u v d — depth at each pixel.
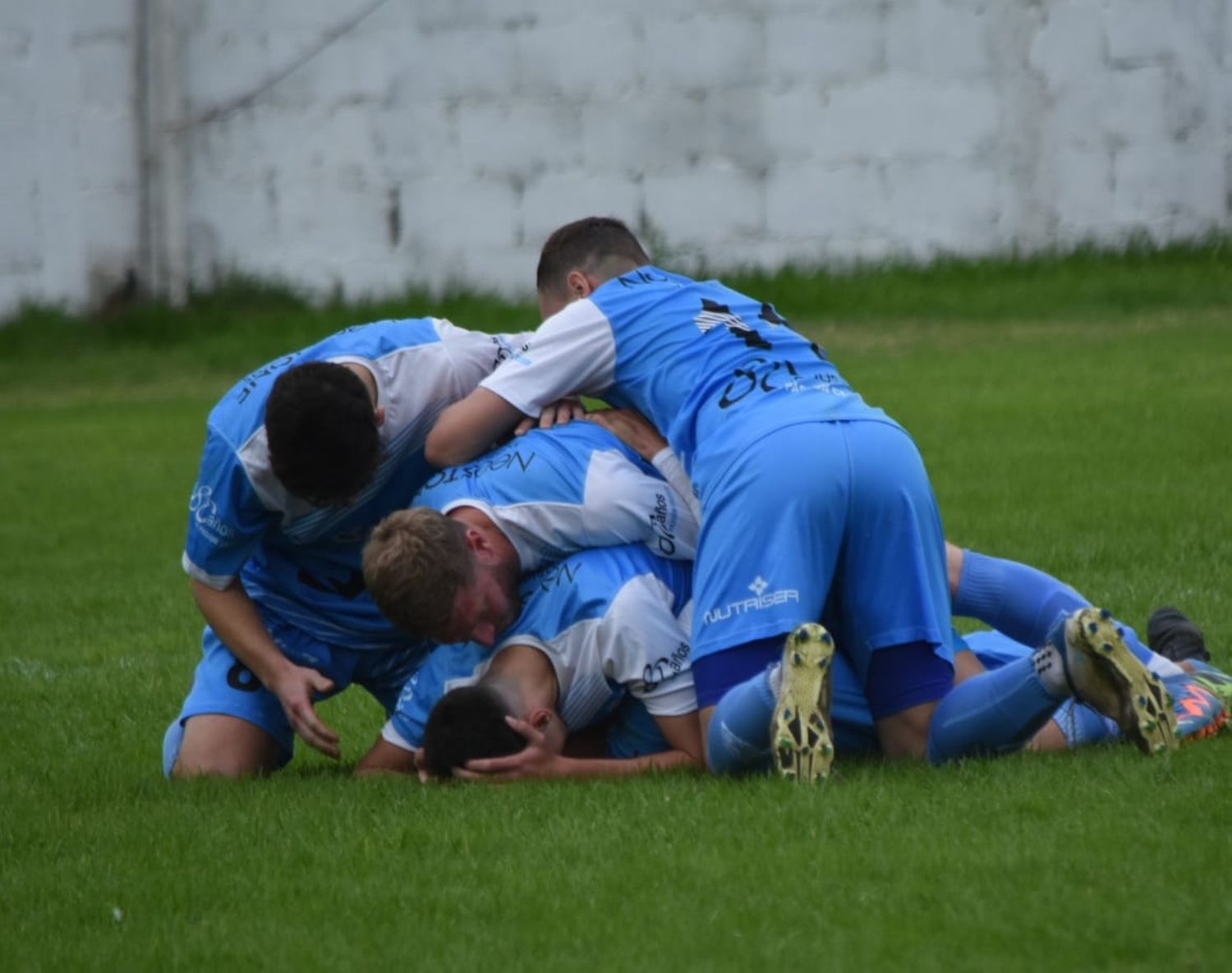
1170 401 40.00
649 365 16.52
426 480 17.47
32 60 61.59
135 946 11.58
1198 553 24.88
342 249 62.59
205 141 62.44
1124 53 59.16
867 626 15.02
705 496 15.27
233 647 16.94
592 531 15.77
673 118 60.81
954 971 10.23
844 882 11.73
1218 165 59.56
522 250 62.00
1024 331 54.16
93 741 18.81
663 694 15.39
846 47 59.94
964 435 37.62
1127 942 10.39
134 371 57.97
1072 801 13.07
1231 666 18.09
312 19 61.47
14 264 62.53
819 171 60.62
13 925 12.18
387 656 18.28
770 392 15.60
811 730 13.60
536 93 61.12
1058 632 13.62
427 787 15.05
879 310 58.12
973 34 59.38
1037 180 60.03
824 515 14.79
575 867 12.52
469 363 17.33
